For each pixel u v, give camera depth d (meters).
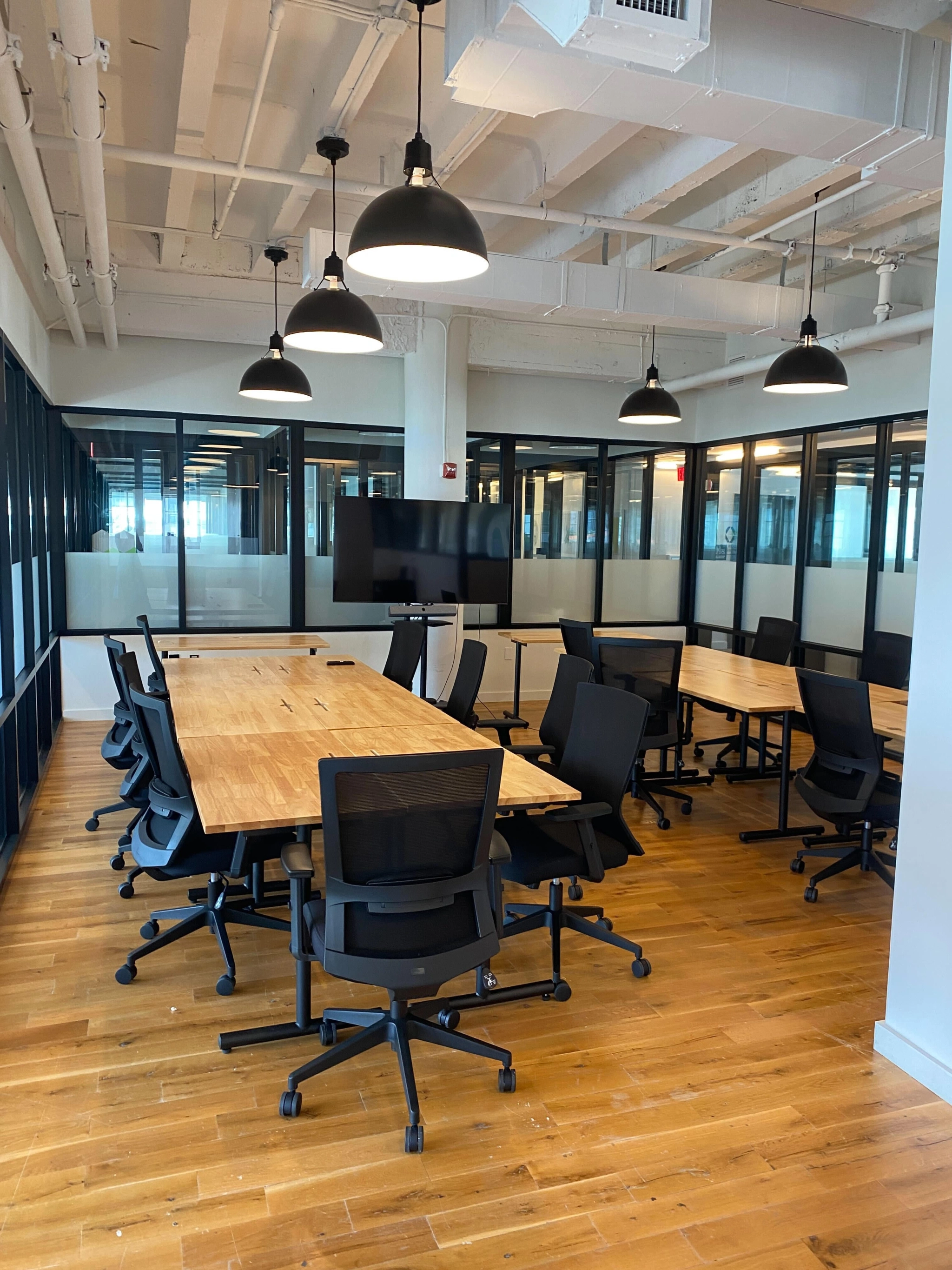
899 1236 1.90
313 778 2.78
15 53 2.41
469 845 2.22
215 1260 1.79
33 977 2.94
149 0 3.15
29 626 5.21
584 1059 2.55
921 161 3.13
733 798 5.41
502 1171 2.07
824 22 2.75
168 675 5.02
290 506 7.40
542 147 4.38
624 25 2.08
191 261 6.03
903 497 6.28
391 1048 2.61
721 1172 2.09
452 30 2.57
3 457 4.04
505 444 8.05
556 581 8.38
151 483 7.01
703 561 8.75
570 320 7.59
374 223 2.56
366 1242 1.84
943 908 2.44
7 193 4.10
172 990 2.88
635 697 2.99
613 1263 1.81
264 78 3.15
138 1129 2.19
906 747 2.56
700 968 3.13
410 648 5.41
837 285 6.50
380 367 7.52
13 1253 1.79
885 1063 2.57
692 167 4.07
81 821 4.56
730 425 8.20
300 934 2.42
